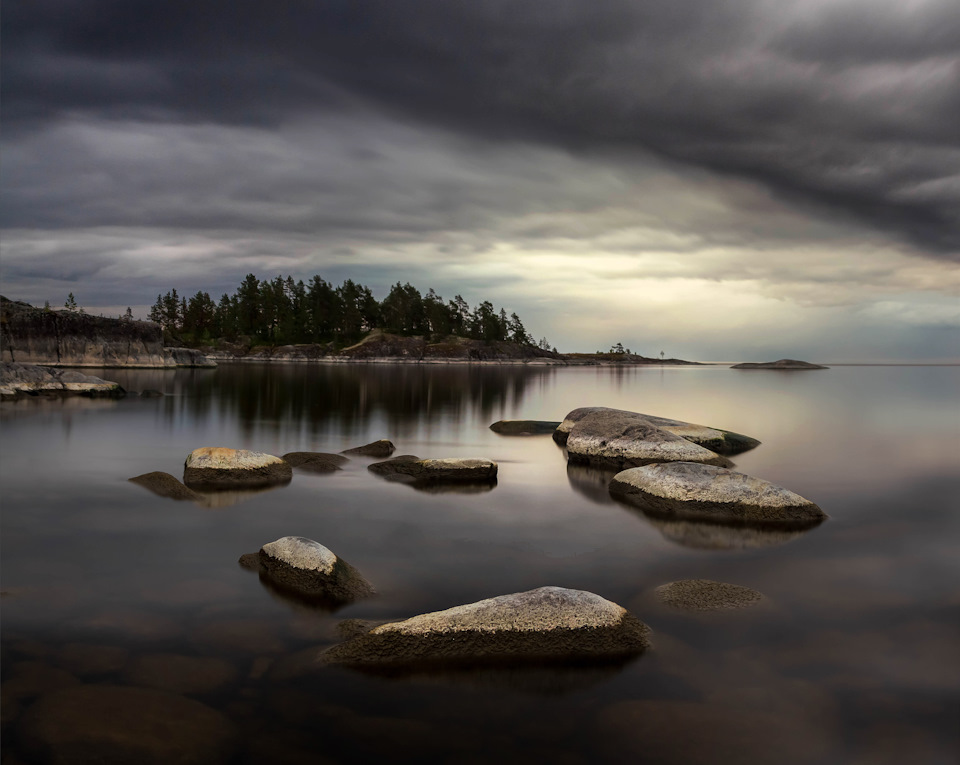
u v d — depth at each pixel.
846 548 9.16
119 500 11.20
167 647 5.65
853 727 4.70
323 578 7.07
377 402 36.31
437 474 13.67
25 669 5.16
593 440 16.27
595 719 4.78
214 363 90.19
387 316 181.75
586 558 8.54
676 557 8.65
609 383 70.12
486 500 11.91
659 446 15.39
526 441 21.14
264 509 10.78
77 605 6.54
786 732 4.63
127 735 4.34
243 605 6.65
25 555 8.12
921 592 7.38
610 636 5.90
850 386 63.75
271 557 7.62
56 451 16.80
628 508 11.45
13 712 4.54
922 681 5.35
